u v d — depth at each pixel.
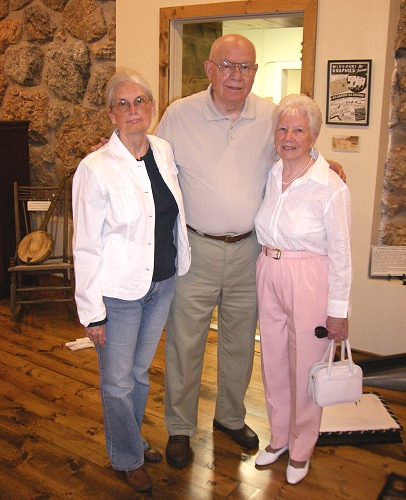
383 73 2.95
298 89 5.76
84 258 1.83
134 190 1.82
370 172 3.11
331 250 1.94
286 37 5.51
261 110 2.11
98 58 4.10
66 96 4.33
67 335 3.61
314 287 1.99
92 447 2.42
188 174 2.11
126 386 1.99
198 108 2.09
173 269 2.04
